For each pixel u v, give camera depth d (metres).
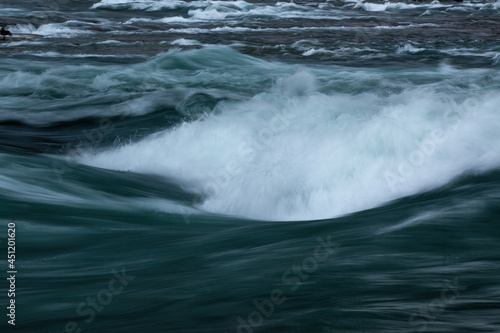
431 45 34.28
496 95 13.29
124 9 59.81
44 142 16.58
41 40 37.25
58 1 61.56
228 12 56.09
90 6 60.44
